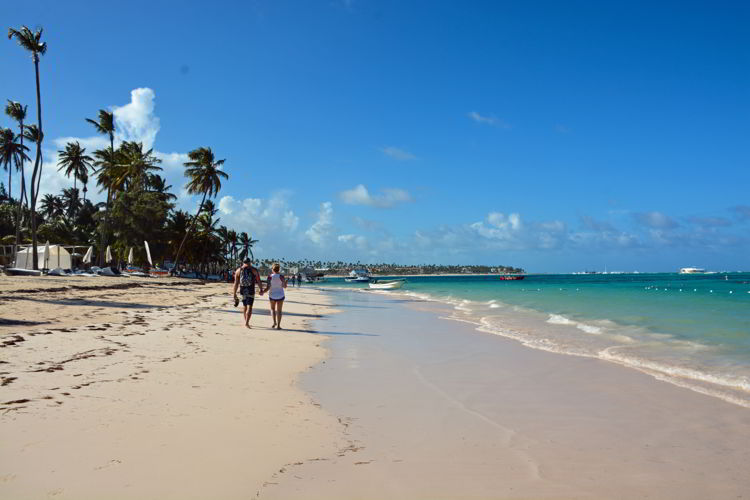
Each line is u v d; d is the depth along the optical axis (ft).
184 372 24.90
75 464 12.81
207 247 263.90
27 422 15.65
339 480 12.95
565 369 29.89
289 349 35.83
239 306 75.10
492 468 14.21
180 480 12.29
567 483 13.24
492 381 26.43
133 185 202.49
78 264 215.31
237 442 15.37
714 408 21.09
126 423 16.30
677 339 41.75
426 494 12.26
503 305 93.81
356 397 22.57
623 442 16.78
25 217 241.55
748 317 60.54
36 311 46.98
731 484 13.38
